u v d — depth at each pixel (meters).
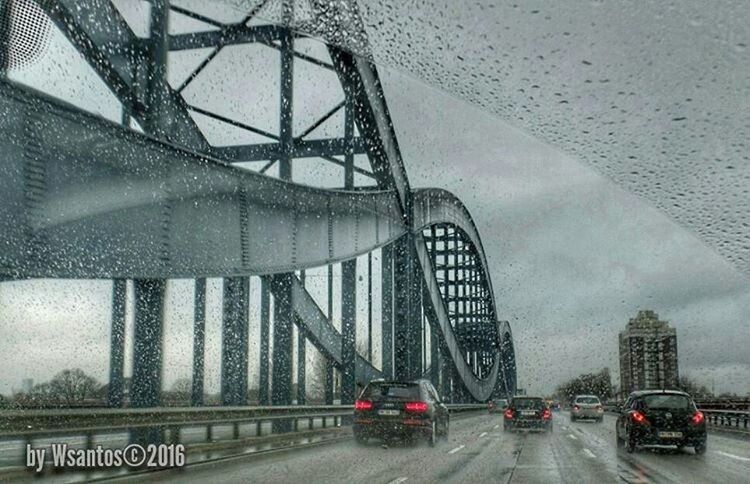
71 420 10.67
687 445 16.36
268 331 27.89
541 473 12.12
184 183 17.53
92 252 14.29
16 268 12.38
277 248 22.17
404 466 12.88
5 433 9.62
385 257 38.47
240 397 23.58
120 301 18.48
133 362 17.64
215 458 13.50
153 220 16.30
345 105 30.11
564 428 30.28
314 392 54.72
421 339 39.19
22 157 12.62
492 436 23.75
